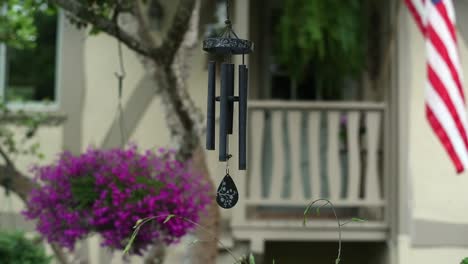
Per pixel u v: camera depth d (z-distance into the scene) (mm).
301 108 8297
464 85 8578
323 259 9266
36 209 5766
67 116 9039
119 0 5703
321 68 8195
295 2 7875
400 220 8250
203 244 7383
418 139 8273
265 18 9414
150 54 5922
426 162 8281
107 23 5762
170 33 5816
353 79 8328
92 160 5793
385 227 8336
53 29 9211
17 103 9117
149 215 5422
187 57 6840
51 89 9203
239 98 3844
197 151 7281
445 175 8281
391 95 8320
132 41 5844
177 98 6492
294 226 8281
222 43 3846
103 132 8992
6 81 9211
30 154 9039
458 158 7035
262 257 8414
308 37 7766
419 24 7539
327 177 8977
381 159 8672
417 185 8281
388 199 8328
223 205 4082
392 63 8312
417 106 8273
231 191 4074
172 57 5977
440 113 7055
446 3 7098
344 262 9273
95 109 9008
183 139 6961
